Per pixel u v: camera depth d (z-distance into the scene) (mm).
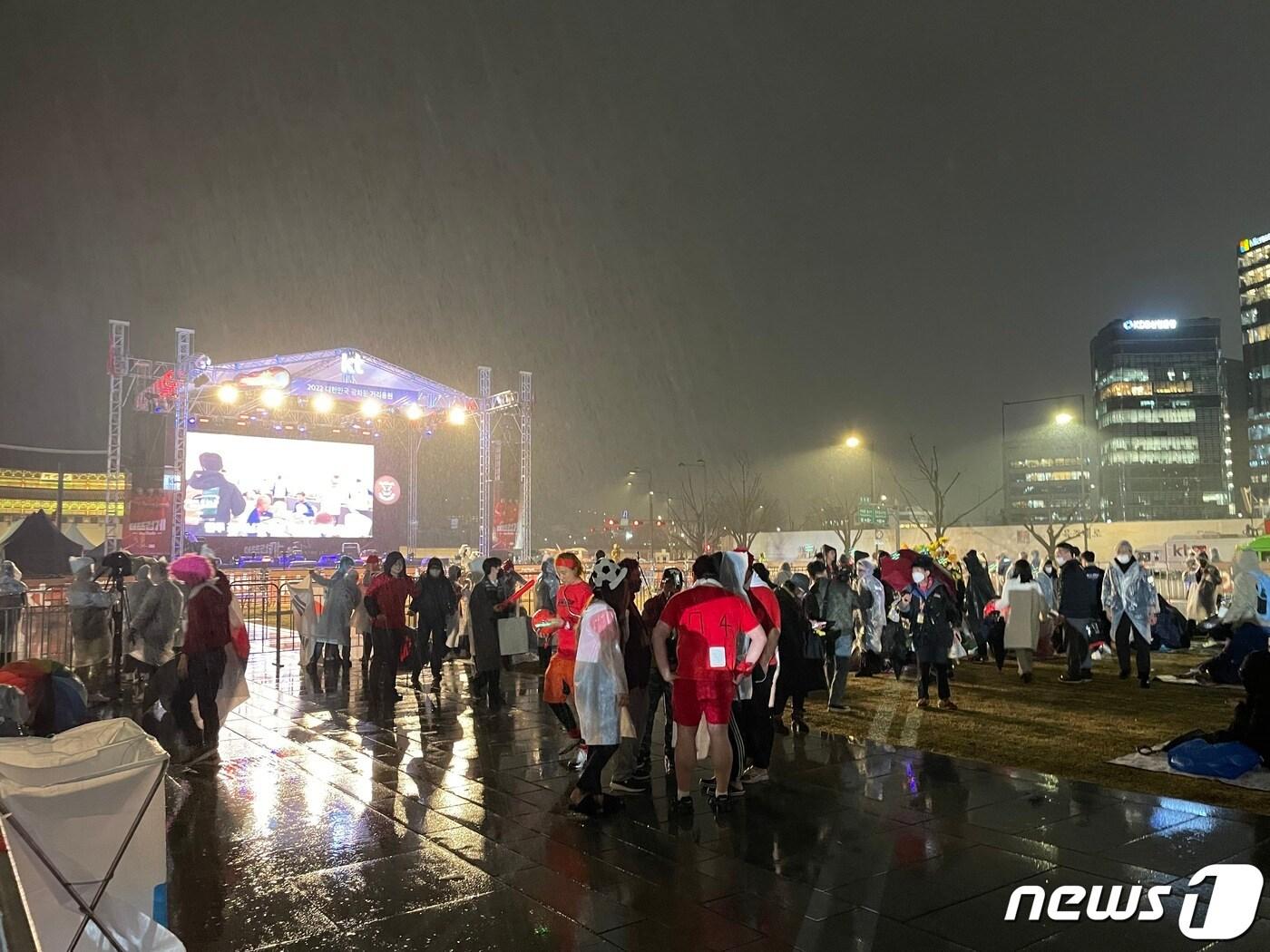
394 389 38969
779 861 5480
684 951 4270
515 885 5184
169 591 12047
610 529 63031
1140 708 10688
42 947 3400
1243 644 12281
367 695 12812
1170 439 120688
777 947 4301
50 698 6598
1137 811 6309
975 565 15484
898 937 4371
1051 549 36906
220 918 4770
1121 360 122938
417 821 6516
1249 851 5445
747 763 7375
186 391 33031
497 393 40781
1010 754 8297
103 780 3598
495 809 6820
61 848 3473
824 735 9289
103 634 13508
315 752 8969
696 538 49125
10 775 3760
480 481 40594
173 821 6562
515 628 12336
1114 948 4199
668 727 8078
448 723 10539
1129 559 12703
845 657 10945
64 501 53562
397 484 44406
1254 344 115438
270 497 40219
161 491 37156
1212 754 7328
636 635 7695
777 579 15008
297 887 5207
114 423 32531
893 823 6172
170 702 9742
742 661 6891
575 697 6742
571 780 7750
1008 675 13938
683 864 5480
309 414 41781
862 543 42062
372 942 4438
